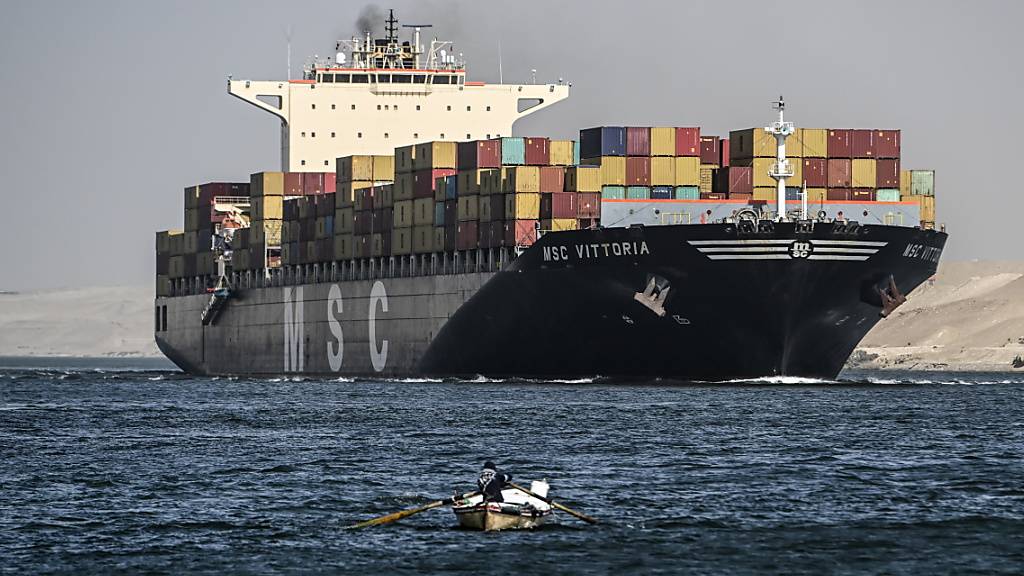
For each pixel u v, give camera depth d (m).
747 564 99.88
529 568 98.94
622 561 100.69
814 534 108.19
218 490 126.38
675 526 111.00
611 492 124.62
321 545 105.50
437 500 120.81
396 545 105.50
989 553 102.62
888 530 109.25
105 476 134.50
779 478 131.88
